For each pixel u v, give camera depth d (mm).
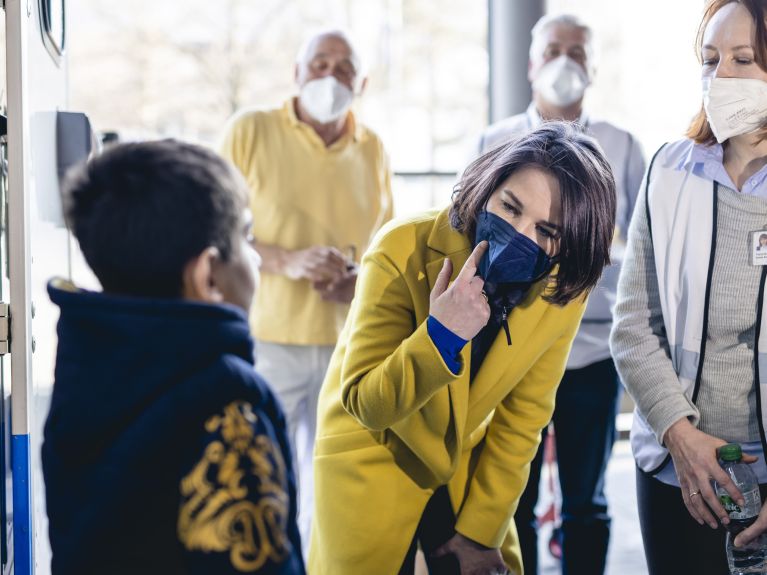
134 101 6684
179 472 998
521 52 4473
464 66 5672
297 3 6387
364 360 1604
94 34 6613
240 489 978
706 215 1731
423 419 1640
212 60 6562
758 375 1707
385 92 5629
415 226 1653
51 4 1896
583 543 2838
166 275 1045
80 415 1021
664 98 4770
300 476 3279
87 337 1033
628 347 1832
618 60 5148
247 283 1111
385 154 3393
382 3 5660
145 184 1031
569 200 1466
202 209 1036
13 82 1563
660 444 1755
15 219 1566
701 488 1682
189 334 1017
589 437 2854
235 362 1039
